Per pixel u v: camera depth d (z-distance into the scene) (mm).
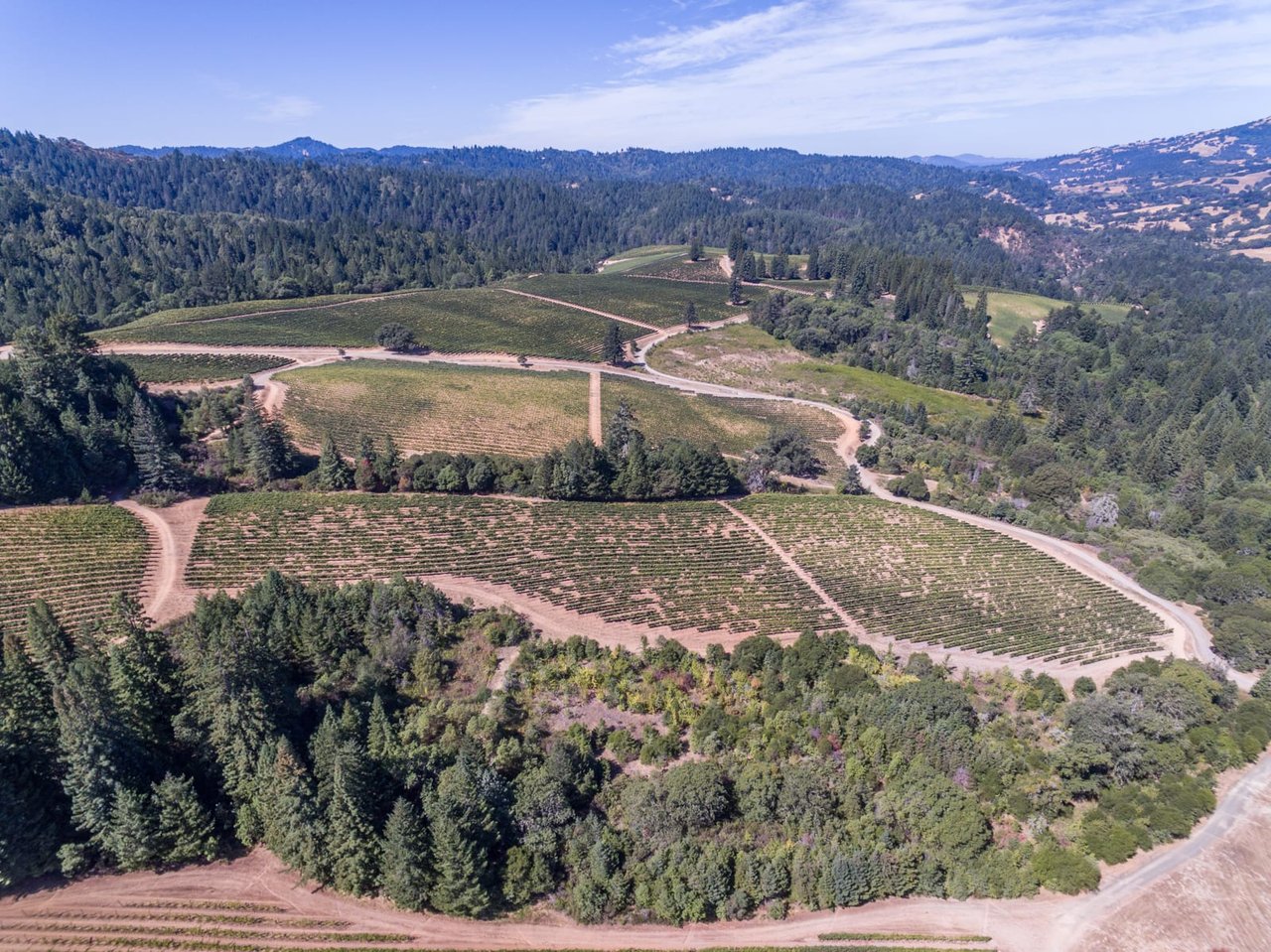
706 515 135125
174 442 138000
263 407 159750
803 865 64062
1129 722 75125
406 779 66312
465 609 98438
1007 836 68875
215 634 70438
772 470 163000
